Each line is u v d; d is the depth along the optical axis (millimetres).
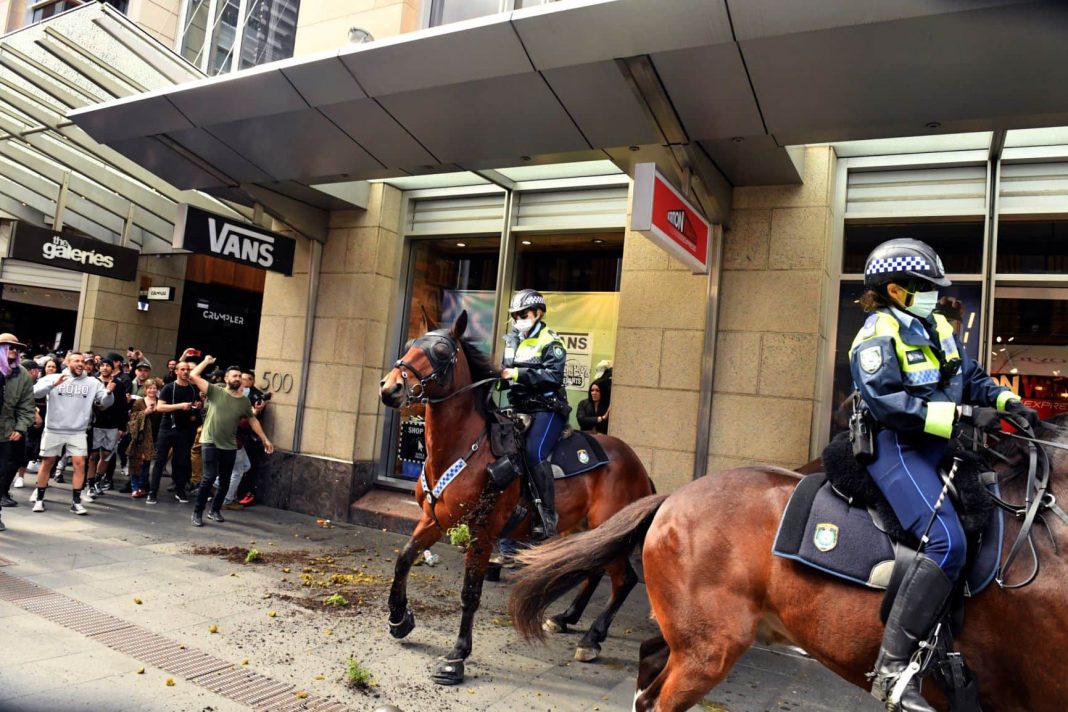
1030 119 4703
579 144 5922
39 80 9227
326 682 3979
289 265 8891
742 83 4789
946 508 2428
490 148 6305
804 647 2693
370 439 8875
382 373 9039
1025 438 2551
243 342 14688
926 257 2596
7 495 7832
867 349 2562
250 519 8219
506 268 8336
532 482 4688
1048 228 6062
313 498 8758
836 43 4316
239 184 7969
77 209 12086
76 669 3844
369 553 7055
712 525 2855
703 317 6770
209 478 7684
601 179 7859
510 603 3254
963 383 2770
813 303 6332
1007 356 6062
